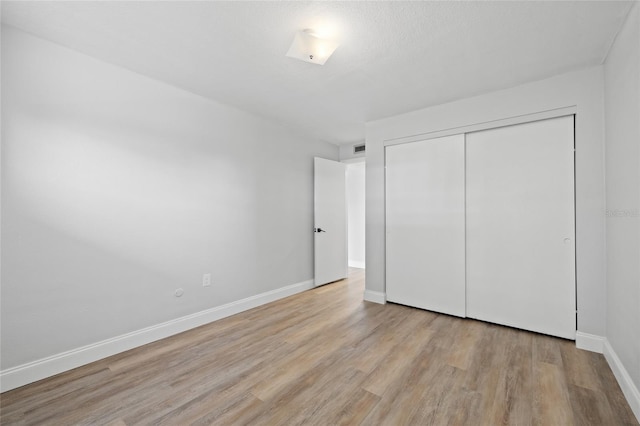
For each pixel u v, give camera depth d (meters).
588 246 2.28
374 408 1.62
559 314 2.48
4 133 1.81
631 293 1.65
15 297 1.85
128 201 2.37
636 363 1.56
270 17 1.74
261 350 2.32
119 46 2.05
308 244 4.26
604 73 2.22
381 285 3.56
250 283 3.39
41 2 1.60
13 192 1.84
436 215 3.17
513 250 2.71
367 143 3.69
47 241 1.97
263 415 1.57
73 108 2.09
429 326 2.79
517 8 1.66
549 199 2.53
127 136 2.37
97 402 1.69
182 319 2.72
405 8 1.65
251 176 3.41
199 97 2.88
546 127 2.55
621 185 1.82
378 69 2.37
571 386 1.79
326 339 2.52
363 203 6.15
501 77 2.50
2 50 1.80
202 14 1.72
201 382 1.88
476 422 1.51
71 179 2.07
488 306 2.85
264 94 2.87
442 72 2.42
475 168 2.93
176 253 2.69
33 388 1.82
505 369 2.00
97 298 2.20
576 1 1.60
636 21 1.57
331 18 1.75
